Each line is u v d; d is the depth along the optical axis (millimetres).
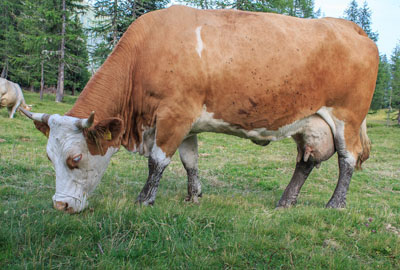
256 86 4316
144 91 4227
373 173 9406
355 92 4809
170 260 2848
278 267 2955
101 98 4082
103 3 27047
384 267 3107
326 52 4586
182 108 4180
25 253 2709
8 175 5633
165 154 4293
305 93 4574
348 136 4969
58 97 31016
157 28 4250
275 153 11656
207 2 22641
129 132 4473
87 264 2695
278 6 24328
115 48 4320
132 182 6215
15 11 40562
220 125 4539
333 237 3654
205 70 4152
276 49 4359
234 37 4285
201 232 3439
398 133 23562
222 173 8273
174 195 5453
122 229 3307
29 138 10477
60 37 30203
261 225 3717
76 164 3678
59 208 3596
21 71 36094
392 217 4512
